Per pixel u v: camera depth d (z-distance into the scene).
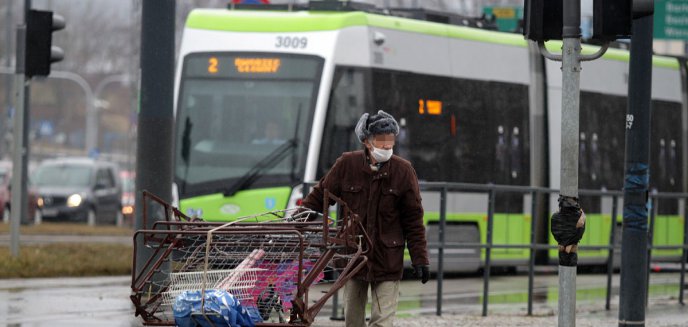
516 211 54.25
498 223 53.38
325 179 23.14
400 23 50.56
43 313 34.94
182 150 48.53
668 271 63.88
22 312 35.03
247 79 48.44
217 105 48.56
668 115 66.31
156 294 20.23
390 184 22.77
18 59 47.56
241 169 47.69
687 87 67.88
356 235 22.16
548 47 57.97
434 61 52.12
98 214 109.81
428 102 51.59
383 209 22.77
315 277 20.19
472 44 54.44
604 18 24.27
